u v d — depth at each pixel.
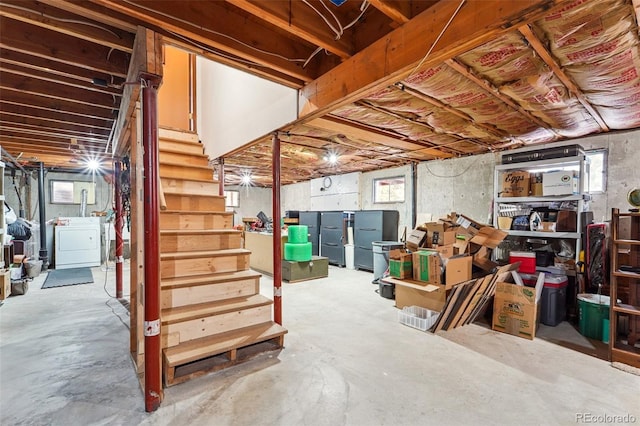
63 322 3.62
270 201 11.94
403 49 1.93
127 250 8.13
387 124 3.65
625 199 3.78
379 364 2.60
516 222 4.27
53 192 7.79
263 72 2.54
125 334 3.29
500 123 3.58
